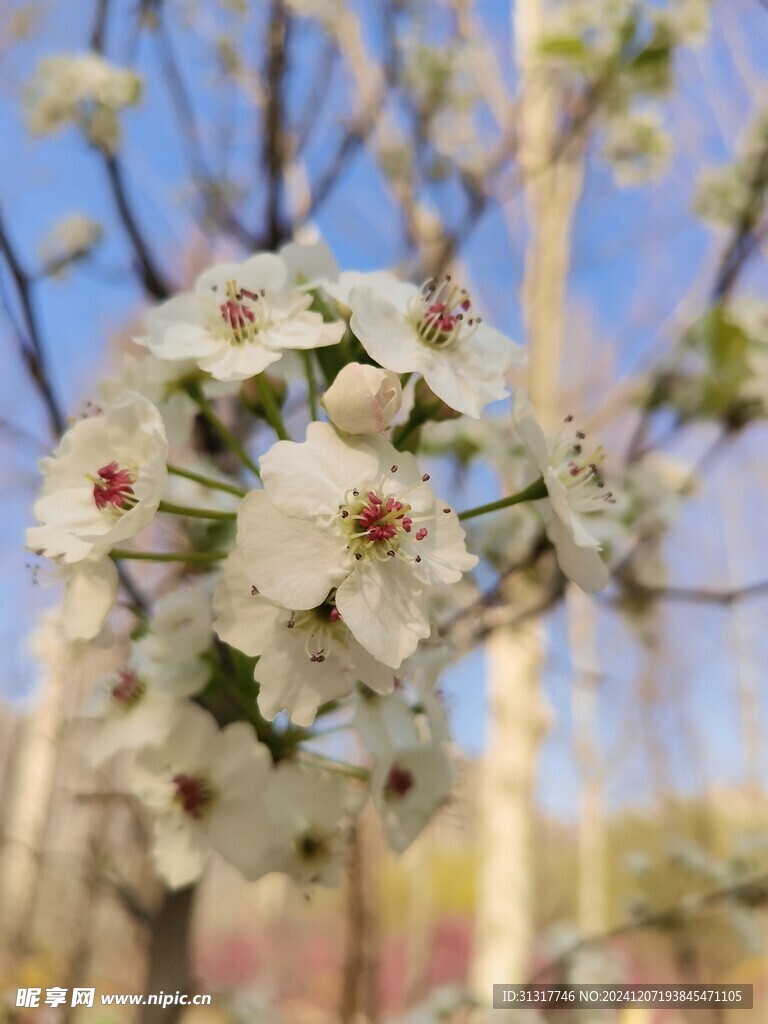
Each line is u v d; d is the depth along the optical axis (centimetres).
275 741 12
